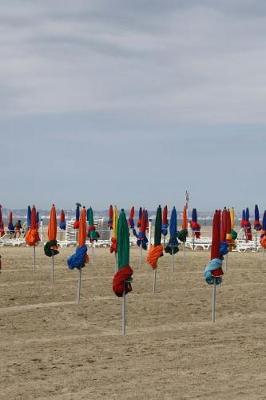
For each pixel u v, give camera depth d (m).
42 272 34.78
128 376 13.62
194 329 19.64
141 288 29.00
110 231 56.06
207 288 29.28
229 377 13.52
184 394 12.23
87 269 36.44
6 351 16.25
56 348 16.64
